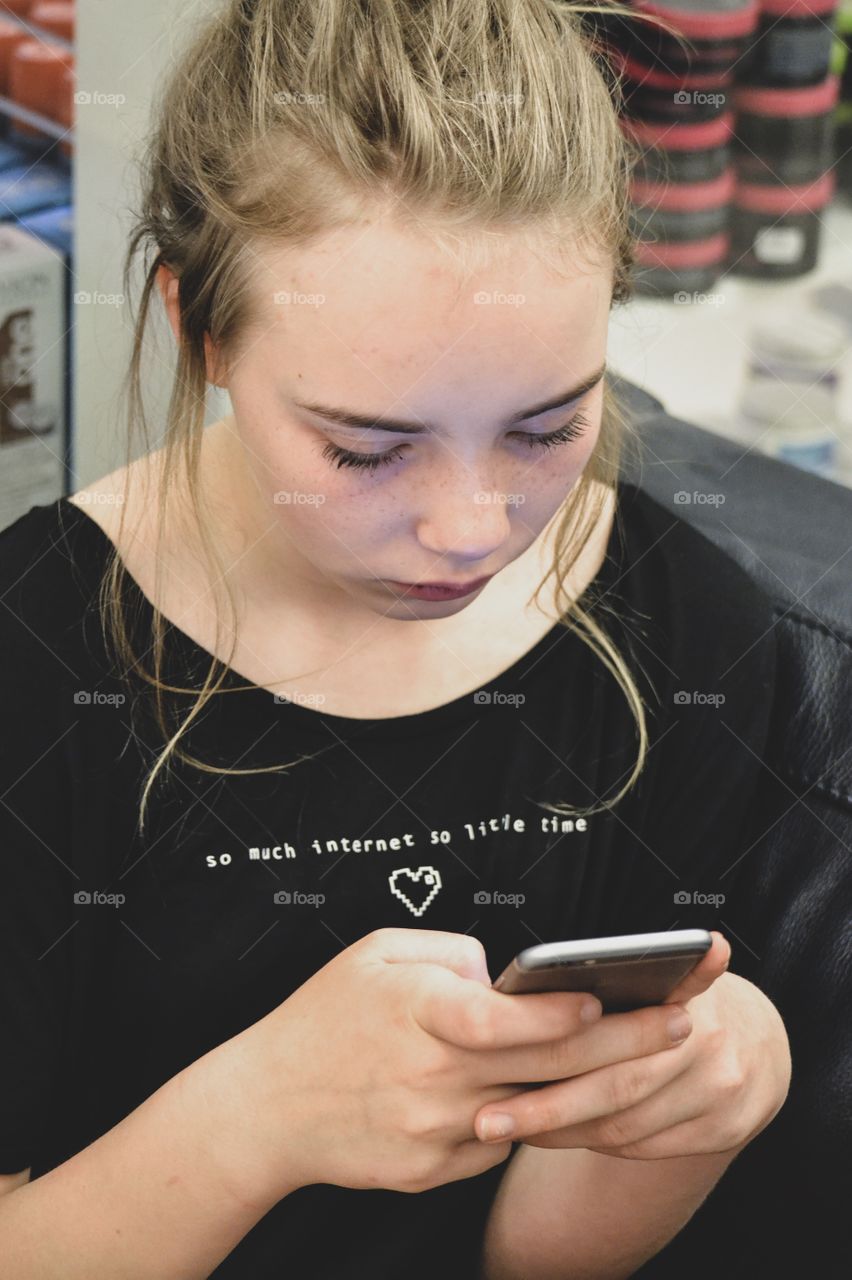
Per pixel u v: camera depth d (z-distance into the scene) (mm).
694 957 584
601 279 638
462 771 806
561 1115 647
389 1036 649
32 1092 770
